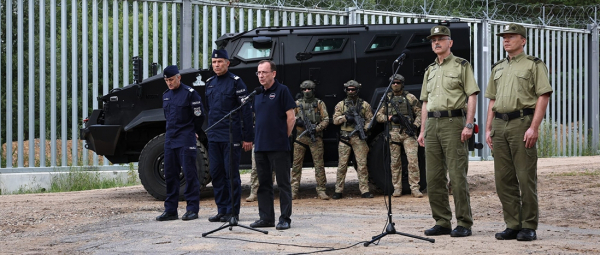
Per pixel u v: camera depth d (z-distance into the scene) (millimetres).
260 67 6293
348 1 15016
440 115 5723
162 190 9414
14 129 17469
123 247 5484
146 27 12758
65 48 12312
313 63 9617
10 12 12102
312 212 7754
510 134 5398
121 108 9711
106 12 12547
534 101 5344
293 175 9438
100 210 8242
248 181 12148
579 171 11508
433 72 5875
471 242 5340
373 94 9633
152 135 10125
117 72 12680
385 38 9758
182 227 6559
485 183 10281
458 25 9758
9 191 11742
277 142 6289
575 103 17328
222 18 13195
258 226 6406
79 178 12055
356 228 6312
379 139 9398
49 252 5469
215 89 7102
